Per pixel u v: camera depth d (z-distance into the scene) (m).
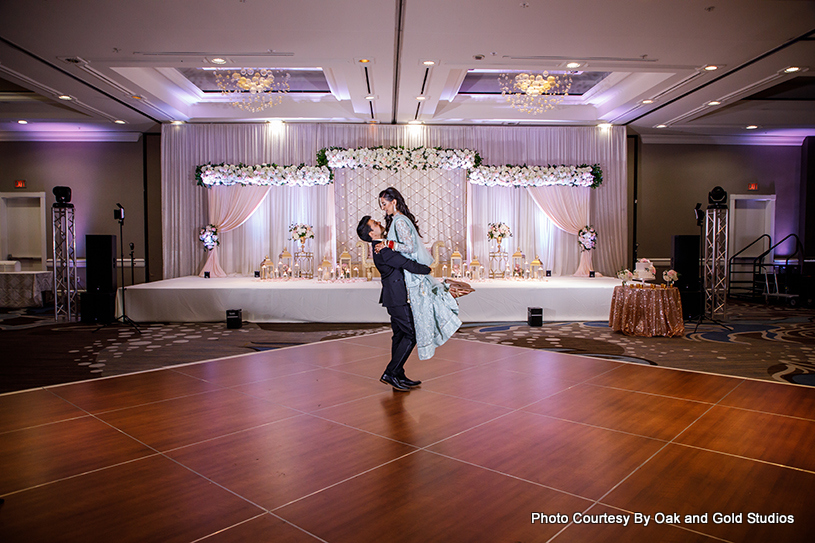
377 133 10.04
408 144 10.06
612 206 10.30
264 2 5.01
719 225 8.69
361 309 7.83
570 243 10.25
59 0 4.96
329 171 9.49
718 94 8.10
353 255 9.91
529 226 10.20
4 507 2.23
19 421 3.34
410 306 3.93
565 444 2.92
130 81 7.42
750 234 11.62
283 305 7.86
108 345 6.08
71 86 7.65
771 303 10.34
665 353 5.57
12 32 5.71
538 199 10.06
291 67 6.91
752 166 11.22
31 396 3.92
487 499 2.28
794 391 4.03
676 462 2.68
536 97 9.05
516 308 7.96
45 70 6.95
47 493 2.36
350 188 9.93
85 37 5.86
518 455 2.77
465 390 4.05
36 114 9.42
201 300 7.89
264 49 6.25
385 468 2.61
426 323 3.90
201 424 3.28
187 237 10.07
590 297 8.02
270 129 9.98
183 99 9.21
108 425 3.27
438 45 6.14
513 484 2.43
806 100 9.27
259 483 2.45
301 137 10.00
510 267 10.13
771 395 3.92
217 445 2.92
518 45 6.13
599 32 5.75
